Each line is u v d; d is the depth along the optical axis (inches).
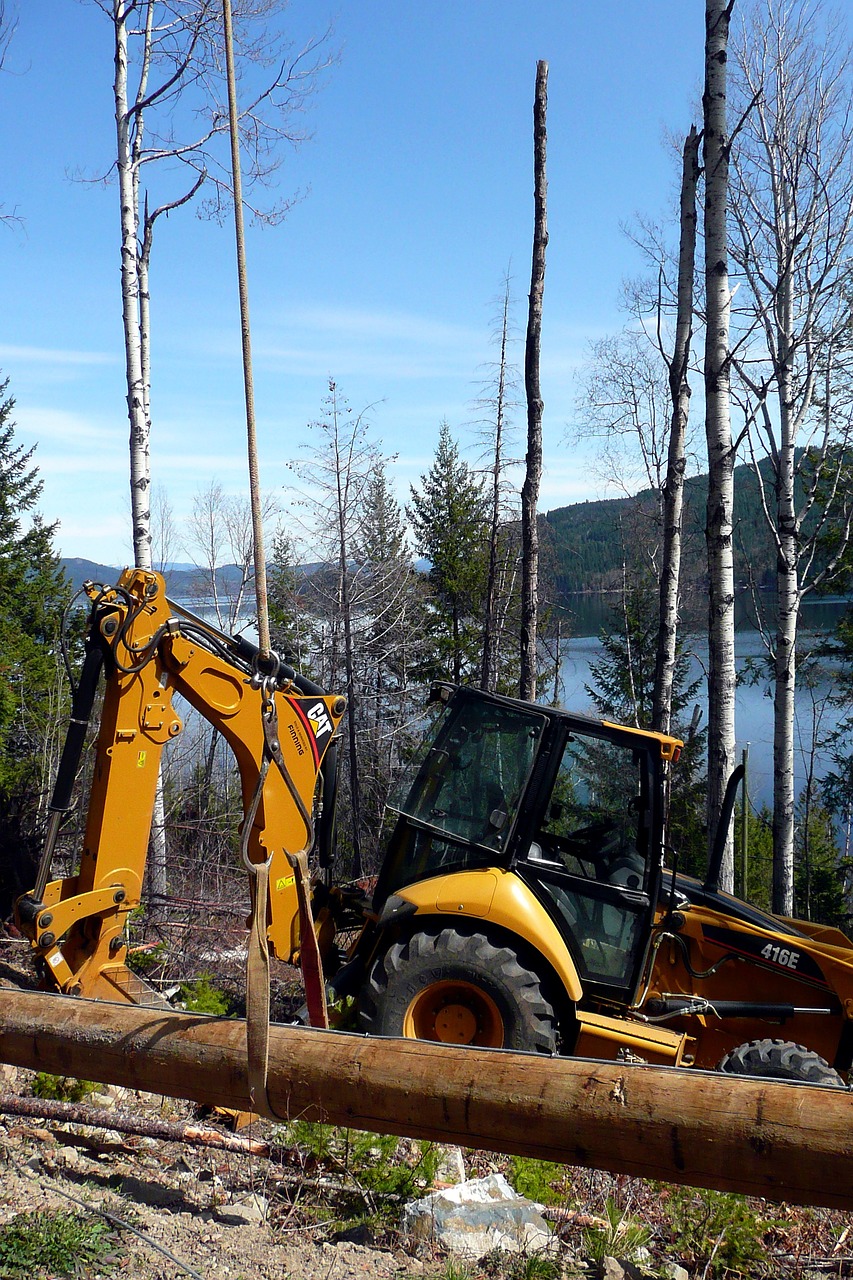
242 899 380.8
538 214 537.3
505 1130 130.4
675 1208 161.6
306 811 209.8
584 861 228.1
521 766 229.1
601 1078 127.6
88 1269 120.8
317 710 234.4
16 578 981.8
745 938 247.9
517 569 1229.7
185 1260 126.8
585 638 2105.1
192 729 562.9
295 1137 160.9
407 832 236.7
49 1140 161.3
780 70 666.8
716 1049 247.3
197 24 506.0
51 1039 151.9
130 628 200.8
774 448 666.8
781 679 630.5
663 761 230.1
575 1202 166.6
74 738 198.8
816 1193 116.3
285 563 1067.9
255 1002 139.6
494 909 215.6
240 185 153.5
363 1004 213.5
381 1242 140.6
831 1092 119.9
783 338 658.8
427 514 1364.4
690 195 520.7
